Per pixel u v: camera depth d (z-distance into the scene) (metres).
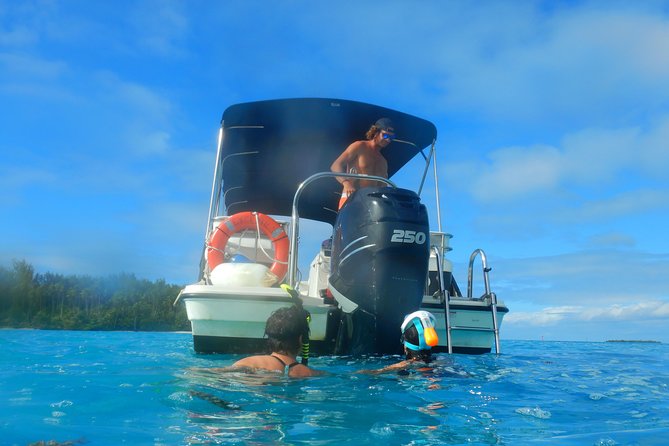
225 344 4.91
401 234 4.42
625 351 8.58
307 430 1.93
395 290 4.46
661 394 3.13
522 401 2.77
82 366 3.68
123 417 2.06
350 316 4.79
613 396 3.02
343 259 4.69
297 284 5.87
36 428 1.88
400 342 4.61
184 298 4.93
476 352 5.85
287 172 7.39
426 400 2.66
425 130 6.68
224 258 6.08
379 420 2.14
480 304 5.82
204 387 2.69
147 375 3.07
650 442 1.88
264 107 6.08
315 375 3.24
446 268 6.54
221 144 6.29
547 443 1.85
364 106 6.23
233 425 1.97
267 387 2.76
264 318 4.80
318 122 6.44
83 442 1.71
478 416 2.31
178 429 1.90
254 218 6.07
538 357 6.10
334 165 6.29
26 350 5.49
